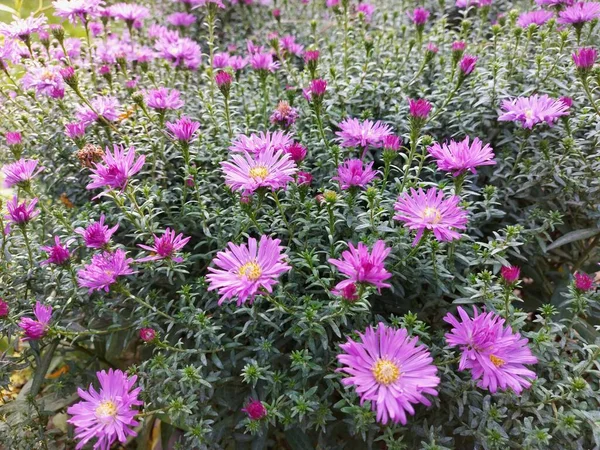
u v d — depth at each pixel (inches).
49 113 12.8
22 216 9.2
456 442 8.9
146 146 11.5
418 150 11.9
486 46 14.0
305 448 8.8
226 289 6.9
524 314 8.1
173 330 10.2
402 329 6.7
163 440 10.4
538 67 12.0
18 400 10.6
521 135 11.3
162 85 14.6
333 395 9.3
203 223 9.8
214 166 11.7
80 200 12.4
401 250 8.9
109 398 7.2
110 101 11.7
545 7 14.8
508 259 11.6
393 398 6.1
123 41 17.6
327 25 18.2
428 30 18.0
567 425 7.4
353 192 8.9
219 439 8.8
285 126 11.2
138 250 10.8
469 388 8.2
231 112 13.2
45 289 9.8
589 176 10.7
